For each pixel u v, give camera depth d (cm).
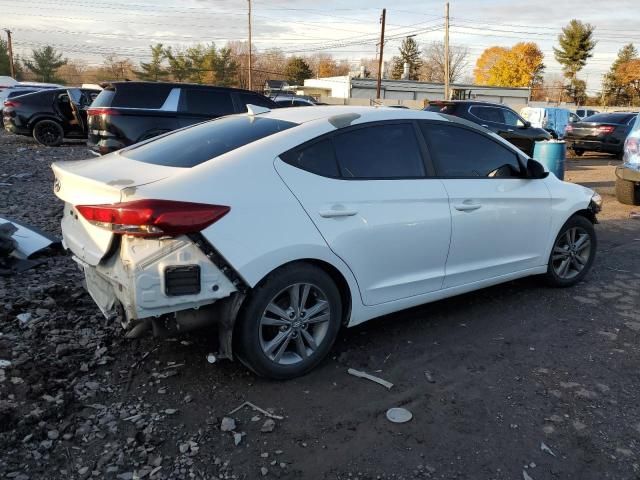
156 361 355
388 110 402
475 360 376
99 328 395
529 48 7988
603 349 398
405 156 390
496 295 501
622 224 834
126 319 306
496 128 1434
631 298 503
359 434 290
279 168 328
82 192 318
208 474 257
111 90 977
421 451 278
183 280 289
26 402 300
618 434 297
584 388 343
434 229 390
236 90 1064
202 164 316
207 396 320
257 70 7981
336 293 348
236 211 302
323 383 340
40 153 1417
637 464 273
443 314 453
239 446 277
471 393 334
